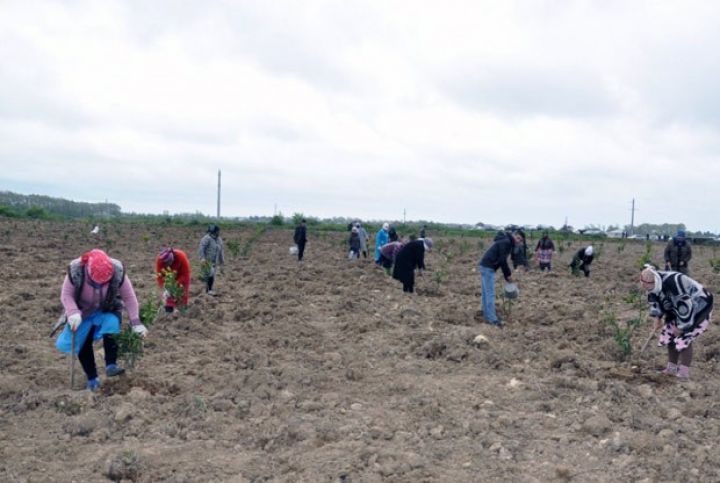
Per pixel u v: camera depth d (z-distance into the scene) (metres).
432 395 7.30
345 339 10.27
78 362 8.66
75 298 7.25
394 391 7.60
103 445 5.94
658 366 8.65
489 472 5.42
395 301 13.89
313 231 45.41
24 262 19.19
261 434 6.20
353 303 12.90
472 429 6.33
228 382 7.78
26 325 10.62
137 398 7.01
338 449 5.80
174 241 32.09
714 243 53.41
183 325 10.71
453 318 11.66
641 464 5.55
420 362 8.84
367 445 5.91
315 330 10.73
